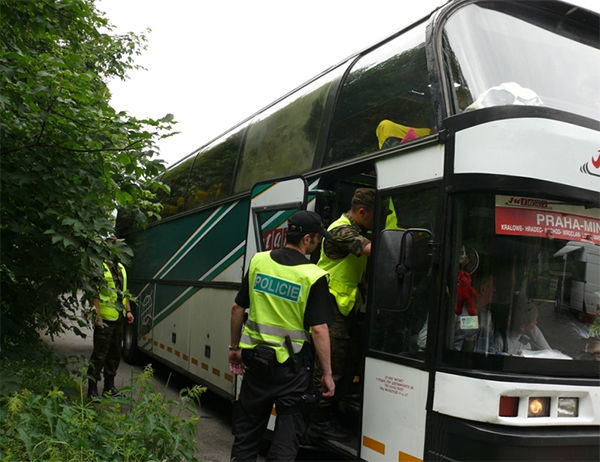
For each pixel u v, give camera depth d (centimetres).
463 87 406
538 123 363
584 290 381
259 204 600
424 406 381
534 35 454
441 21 439
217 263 775
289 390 399
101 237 482
